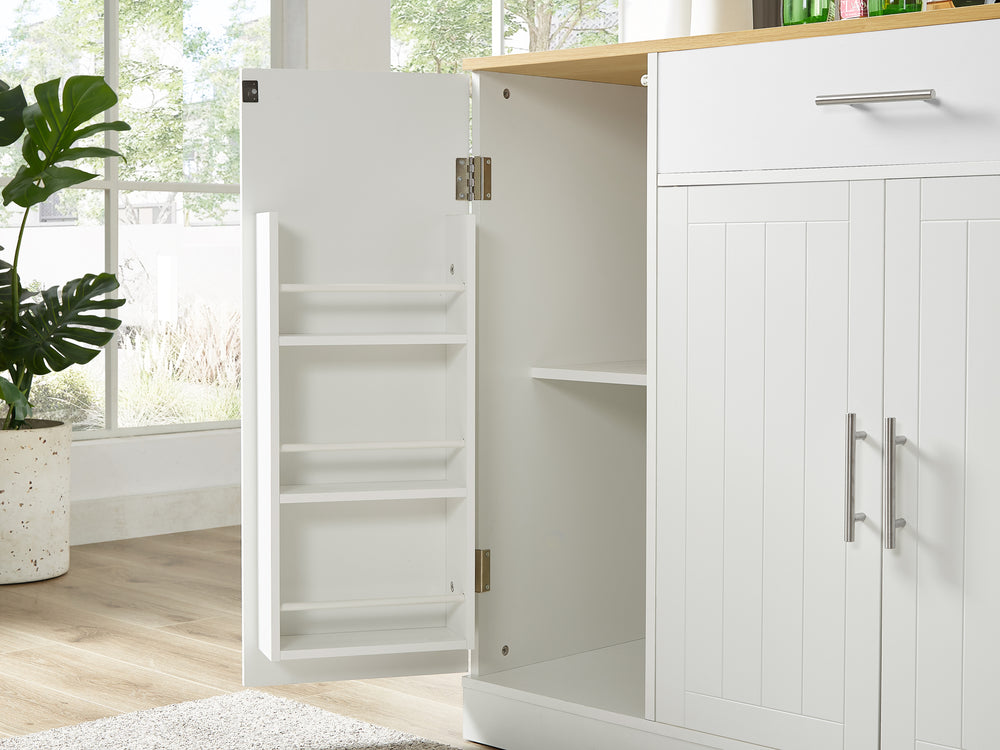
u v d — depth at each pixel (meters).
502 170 2.47
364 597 2.48
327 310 2.42
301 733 2.44
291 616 2.44
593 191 2.63
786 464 2.05
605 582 2.72
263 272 2.31
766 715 2.09
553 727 2.35
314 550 2.44
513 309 2.50
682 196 2.14
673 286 2.16
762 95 2.04
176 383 4.68
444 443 2.38
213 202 4.76
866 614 1.98
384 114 2.42
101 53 4.43
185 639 3.14
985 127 1.83
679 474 2.17
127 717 2.53
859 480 1.98
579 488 2.65
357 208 2.41
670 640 2.20
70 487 4.28
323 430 2.43
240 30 4.79
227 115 4.79
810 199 2.00
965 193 1.85
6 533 3.72
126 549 4.23
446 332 2.48
